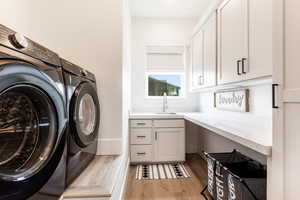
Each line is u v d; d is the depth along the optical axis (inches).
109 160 71.9
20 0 72.9
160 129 121.2
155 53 146.9
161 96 149.5
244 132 56.0
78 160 56.2
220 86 86.9
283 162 38.0
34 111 39.4
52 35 78.7
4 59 29.1
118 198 62.7
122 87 82.3
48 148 40.8
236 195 57.0
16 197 32.4
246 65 65.1
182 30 146.8
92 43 80.2
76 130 53.1
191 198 79.6
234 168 72.0
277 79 39.8
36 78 35.4
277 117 39.6
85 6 79.9
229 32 76.8
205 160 128.8
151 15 140.3
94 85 75.7
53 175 41.8
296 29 35.3
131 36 144.3
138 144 120.6
